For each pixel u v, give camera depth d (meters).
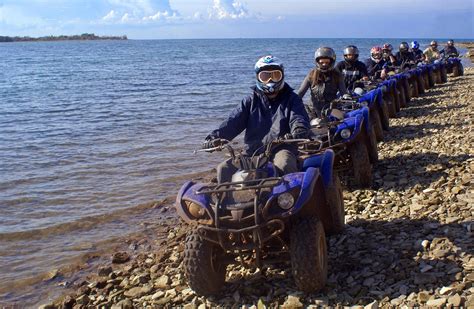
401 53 19.30
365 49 101.25
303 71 42.78
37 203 9.31
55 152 13.72
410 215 6.36
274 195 4.40
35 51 138.38
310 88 9.13
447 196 6.77
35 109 23.39
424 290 4.35
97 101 26.03
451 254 4.89
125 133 16.48
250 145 5.48
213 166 11.64
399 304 4.20
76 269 6.62
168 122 18.58
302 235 4.45
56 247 7.34
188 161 12.23
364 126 8.56
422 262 4.86
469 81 23.86
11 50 150.38
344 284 4.74
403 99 16.36
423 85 19.64
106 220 8.37
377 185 7.91
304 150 6.13
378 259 5.13
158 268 6.22
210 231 4.62
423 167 8.53
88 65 63.84
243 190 4.58
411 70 18.30
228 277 5.34
